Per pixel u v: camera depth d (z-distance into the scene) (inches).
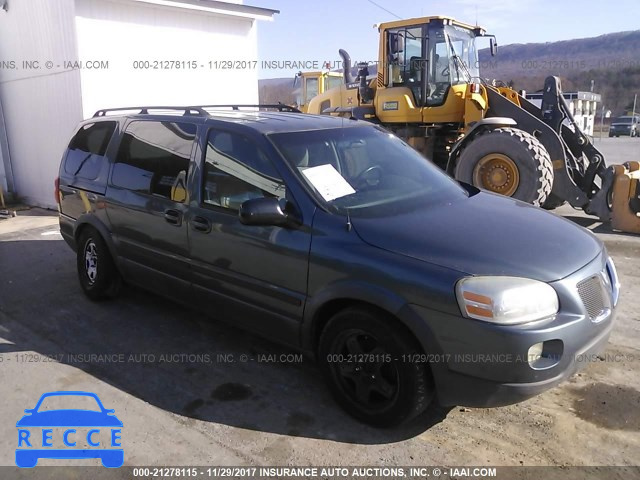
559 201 338.3
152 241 167.2
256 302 139.3
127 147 182.7
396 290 111.3
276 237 131.2
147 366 152.8
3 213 376.8
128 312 191.3
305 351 134.7
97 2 344.8
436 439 119.5
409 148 173.9
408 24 360.5
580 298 110.7
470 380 107.0
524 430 122.0
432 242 116.6
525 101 355.9
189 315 188.5
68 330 177.5
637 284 212.5
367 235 120.7
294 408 131.8
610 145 970.7
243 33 433.4
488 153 310.7
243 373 148.4
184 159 158.4
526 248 116.6
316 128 153.7
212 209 147.0
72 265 248.5
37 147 396.5
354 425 125.0
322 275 122.6
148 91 380.2
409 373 113.6
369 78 426.6
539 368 104.9
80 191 197.5
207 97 418.0
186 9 389.1
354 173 145.0
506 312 103.5
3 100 417.7
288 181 133.3
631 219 293.9
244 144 144.6
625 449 114.9
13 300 204.7
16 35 386.6
